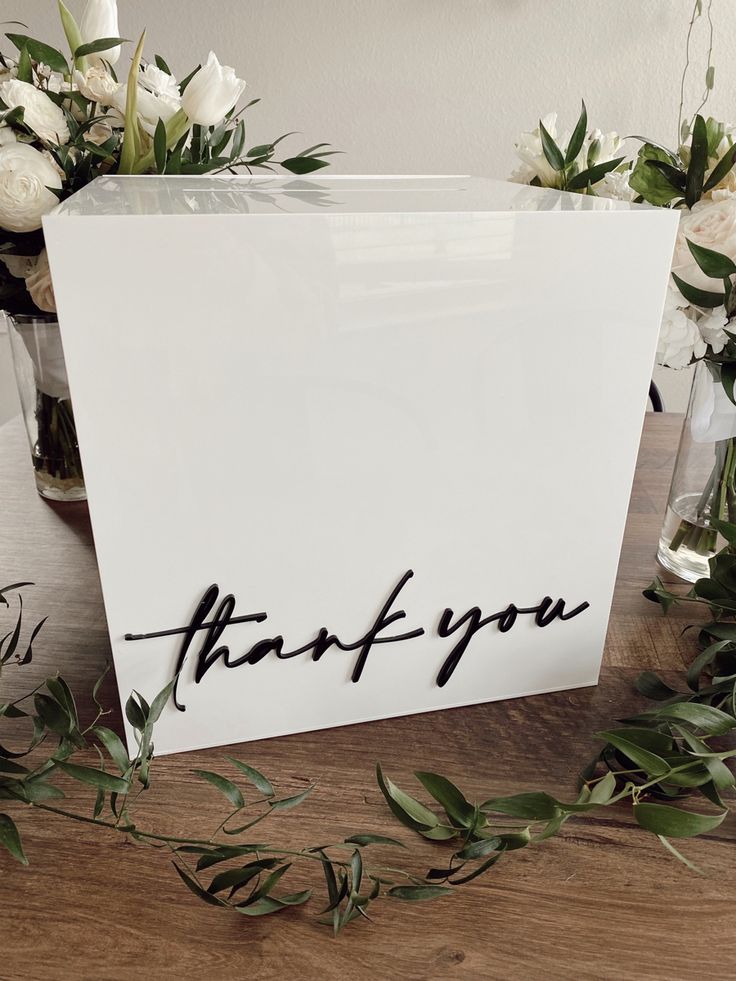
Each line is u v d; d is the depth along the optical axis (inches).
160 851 17.8
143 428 17.3
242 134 34.9
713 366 26.0
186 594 19.2
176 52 73.1
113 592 18.7
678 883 17.4
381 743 21.3
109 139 29.3
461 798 17.5
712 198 25.0
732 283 23.8
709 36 71.2
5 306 30.1
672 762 18.1
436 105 74.9
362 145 76.8
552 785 19.8
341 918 16.0
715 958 15.8
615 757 19.7
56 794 16.5
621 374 20.3
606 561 22.5
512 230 17.8
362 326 17.7
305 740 21.4
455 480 20.1
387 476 19.5
